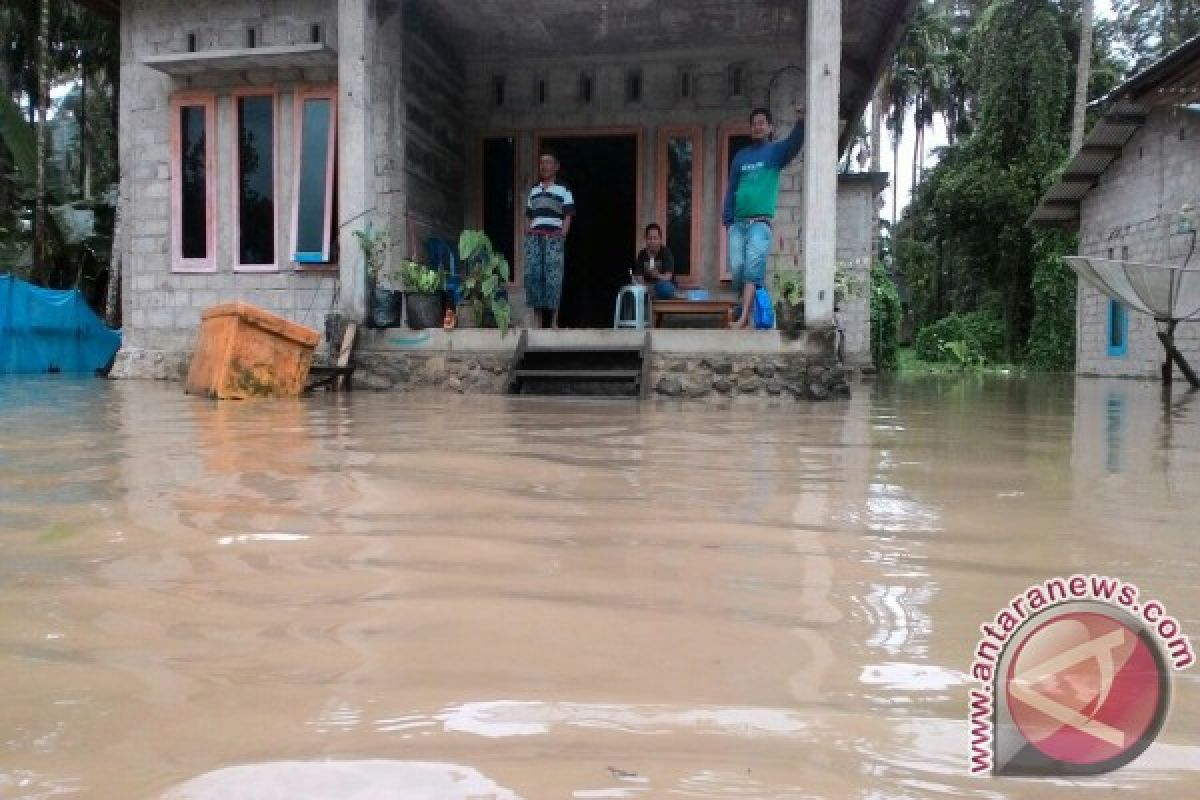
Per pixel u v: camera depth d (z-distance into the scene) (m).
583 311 11.84
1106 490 2.80
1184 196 12.52
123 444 3.74
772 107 10.06
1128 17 28.16
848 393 7.37
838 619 1.53
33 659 1.34
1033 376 16.81
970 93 31.86
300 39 9.13
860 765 1.03
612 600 1.63
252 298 9.40
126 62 9.56
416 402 6.43
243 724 1.13
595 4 9.13
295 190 9.18
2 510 2.36
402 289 8.91
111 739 1.09
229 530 2.14
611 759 1.04
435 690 1.23
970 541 2.08
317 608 1.58
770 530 2.19
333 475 2.94
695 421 5.11
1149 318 13.69
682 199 10.32
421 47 9.52
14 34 20.41
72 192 20.00
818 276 7.24
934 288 33.28
